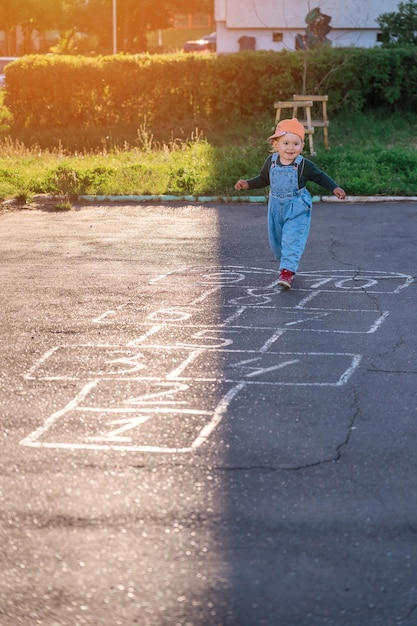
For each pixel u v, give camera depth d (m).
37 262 11.34
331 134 23.02
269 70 24.33
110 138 23.61
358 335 8.11
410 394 6.57
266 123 22.97
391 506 4.87
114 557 4.34
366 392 6.61
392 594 4.07
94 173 17.77
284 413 6.19
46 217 14.90
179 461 5.40
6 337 8.03
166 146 22.23
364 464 5.39
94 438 5.73
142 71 24.92
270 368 7.16
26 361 7.33
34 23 73.62
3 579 4.16
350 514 4.78
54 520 4.69
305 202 9.91
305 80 23.45
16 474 5.21
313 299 9.44
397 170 18.70
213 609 3.96
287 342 7.88
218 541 4.50
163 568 4.26
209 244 12.49
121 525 4.64
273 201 9.99
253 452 5.55
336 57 24.22
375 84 24.44
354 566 4.29
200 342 7.87
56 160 20.92
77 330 8.24
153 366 7.19
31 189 17.08
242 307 9.09
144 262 11.31
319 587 4.12
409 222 14.22
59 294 9.66
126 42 72.88
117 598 4.02
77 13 72.50
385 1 33.62
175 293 9.68
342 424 6.00
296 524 4.67
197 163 18.94
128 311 8.93
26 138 24.41
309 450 5.58
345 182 17.22
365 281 10.27
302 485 5.11
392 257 11.59
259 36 34.28
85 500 4.90
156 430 5.87
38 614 3.91
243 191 16.83
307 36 28.97
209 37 69.31
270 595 4.06
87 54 71.44
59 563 4.29
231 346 7.75
